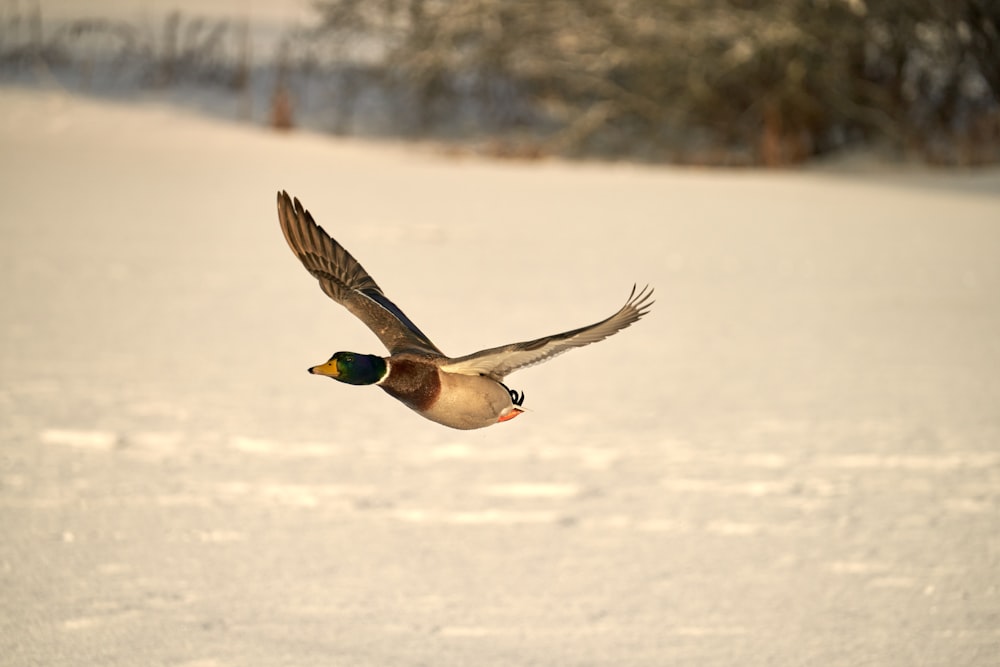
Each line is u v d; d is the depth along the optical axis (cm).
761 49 4247
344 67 5259
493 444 1245
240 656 784
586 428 1301
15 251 2255
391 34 4988
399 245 2459
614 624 845
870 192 3597
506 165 4306
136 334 1644
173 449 1184
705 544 987
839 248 2517
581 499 1087
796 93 4341
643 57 4491
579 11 4672
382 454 1199
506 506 1068
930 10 4300
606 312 1833
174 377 1437
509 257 2355
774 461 1188
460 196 3319
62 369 1451
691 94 4522
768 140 4503
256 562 935
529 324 1730
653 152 4822
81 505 1035
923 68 4516
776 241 2612
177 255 2275
